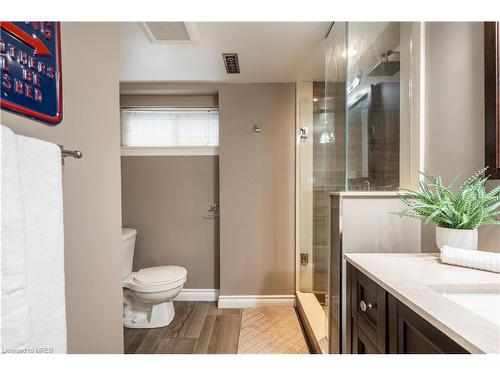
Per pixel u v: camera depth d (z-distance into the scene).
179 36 1.87
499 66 1.05
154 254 2.95
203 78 2.66
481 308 0.83
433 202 1.19
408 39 1.57
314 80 2.72
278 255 2.81
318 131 2.73
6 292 0.61
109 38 1.24
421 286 0.84
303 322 2.40
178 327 2.40
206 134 3.01
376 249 1.46
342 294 1.43
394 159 1.55
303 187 2.78
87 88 1.09
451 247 1.09
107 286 1.22
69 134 0.98
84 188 1.06
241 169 2.80
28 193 0.72
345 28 1.50
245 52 2.12
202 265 2.95
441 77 1.38
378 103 1.54
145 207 2.94
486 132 1.11
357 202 1.46
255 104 2.79
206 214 2.95
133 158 2.94
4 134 0.61
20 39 0.76
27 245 0.71
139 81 2.73
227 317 2.58
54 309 0.79
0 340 0.60
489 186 1.11
